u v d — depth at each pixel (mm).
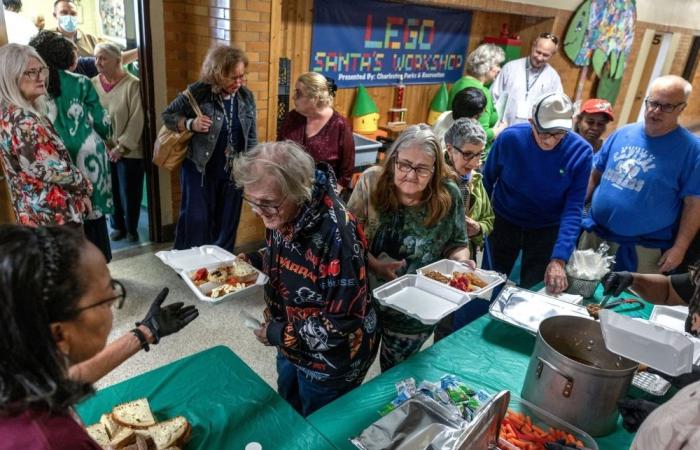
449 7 4184
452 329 2262
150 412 1122
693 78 7961
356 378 1354
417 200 1591
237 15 2818
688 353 1160
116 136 3229
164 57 3176
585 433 1128
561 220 2133
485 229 2074
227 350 1400
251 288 1645
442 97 4602
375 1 3797
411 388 1280
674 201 2219
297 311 1278
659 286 1621
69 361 621
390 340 1682
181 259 1852
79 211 2262
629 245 2387
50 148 2055
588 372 1107
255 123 2893
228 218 3004
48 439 574
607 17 5426
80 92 2549
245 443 1100
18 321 528
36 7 4477
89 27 4523
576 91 5656
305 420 1171
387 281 1662
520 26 4961
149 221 3533
